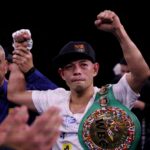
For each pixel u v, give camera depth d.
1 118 3.97
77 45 3.22
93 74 3.31
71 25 10.23
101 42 10.48
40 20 10.09
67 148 3.11
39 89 3.70
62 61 3.23
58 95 3.35
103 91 3.20
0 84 4.04
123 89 3.12
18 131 1.32
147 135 5.49
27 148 1.30
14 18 9.99
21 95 3.34
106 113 3.07
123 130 3.00
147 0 9.68
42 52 10.39
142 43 10.23
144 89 5.62
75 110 3.23
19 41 3.28
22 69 3.33
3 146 1.30
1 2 9.80
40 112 3.32
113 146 3.00
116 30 2.99
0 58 4.05
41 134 1.32
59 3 9.91
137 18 9.98
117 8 9.87
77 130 3.12
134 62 3.01
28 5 9.90
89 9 9.99
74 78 3.20
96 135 3.04
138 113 5.53
